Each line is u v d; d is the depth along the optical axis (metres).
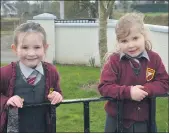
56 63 13.38
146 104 2.69
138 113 2.68
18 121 2.40
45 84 2.50
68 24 13.06
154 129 2.69
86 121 2.52
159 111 6.67
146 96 2.60
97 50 12.66
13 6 31.75
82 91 8.31
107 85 2.59
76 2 19.86
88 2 19.30
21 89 2.45
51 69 2.55
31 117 2.47
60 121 6.21
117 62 2.64
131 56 2.64
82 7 19.75
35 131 2.48
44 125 2.51
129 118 2.67
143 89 2.56
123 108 2.66
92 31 12.76
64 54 13.31
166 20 27.84
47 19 13.03
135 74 2.64
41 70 2.51
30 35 2.42
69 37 13.16
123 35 2.60
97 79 9.71
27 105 2.35
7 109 2.37
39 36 2.46
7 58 15.37
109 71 2.63
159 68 2.70
